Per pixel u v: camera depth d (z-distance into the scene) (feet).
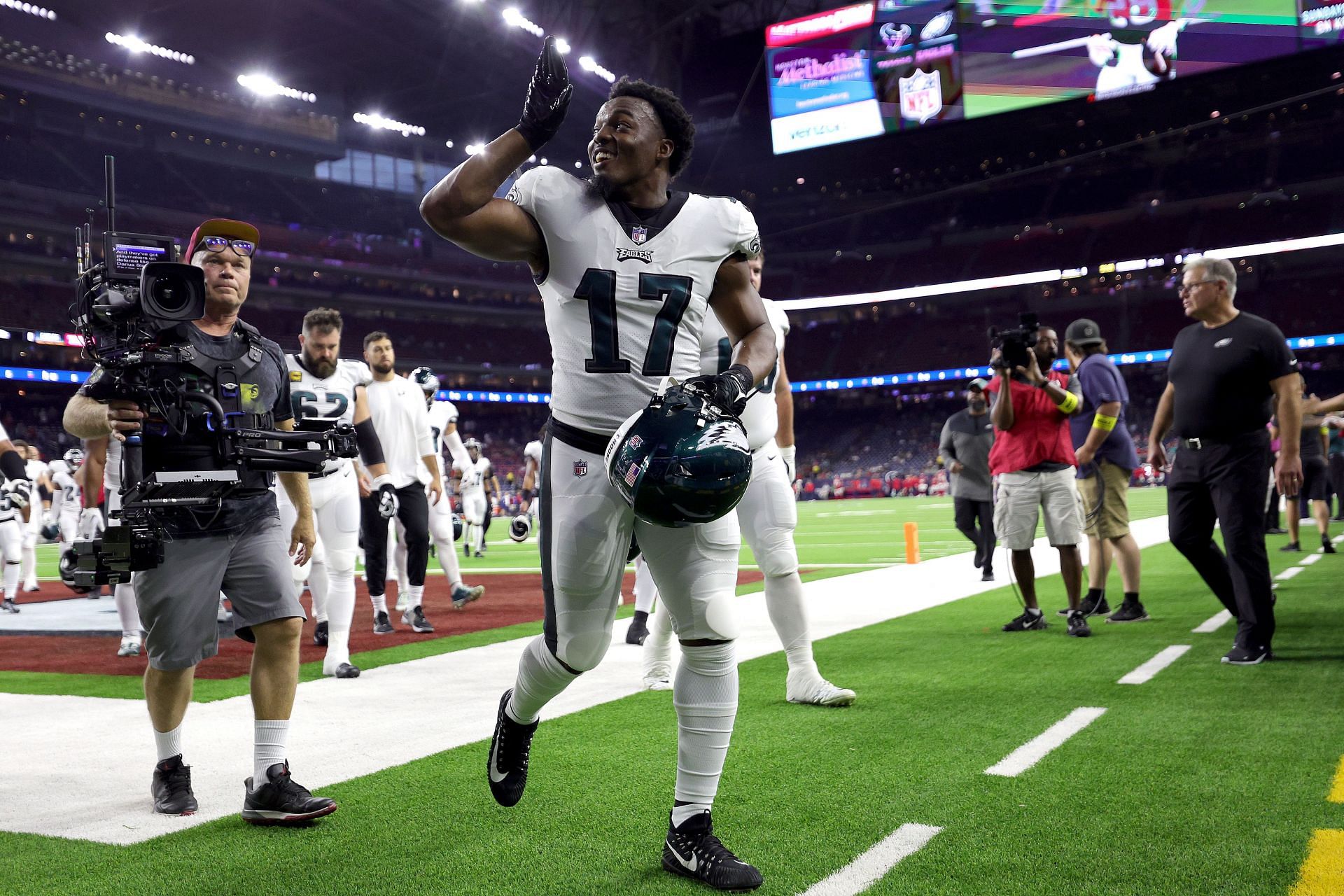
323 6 113.19
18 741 13.58
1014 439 20.61
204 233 10.53
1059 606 24.98
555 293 8.59
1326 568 30.45
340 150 146.10
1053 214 155.63
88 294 9.86
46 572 50.85
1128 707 13.75
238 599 10.35
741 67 137.28
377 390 23.00
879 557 41.75
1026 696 14.64
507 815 9.98
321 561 21.57
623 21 125.70
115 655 21.67
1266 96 129.49
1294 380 16.47
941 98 118.73
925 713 13.80
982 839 8.93
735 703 8.73
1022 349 19.93
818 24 124.57
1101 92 110.93
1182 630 20.30
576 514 8.48
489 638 22.38
